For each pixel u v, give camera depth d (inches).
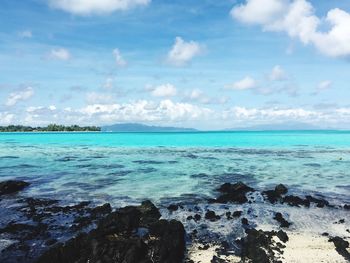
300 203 927.7
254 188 1140.5
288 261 562.9
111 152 2389.3
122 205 904.9
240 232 712.4
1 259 578.9
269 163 1756.9
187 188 1122.0
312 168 1583.4
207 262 566.6
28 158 1951.3
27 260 577.0
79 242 579.2
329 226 749.9
